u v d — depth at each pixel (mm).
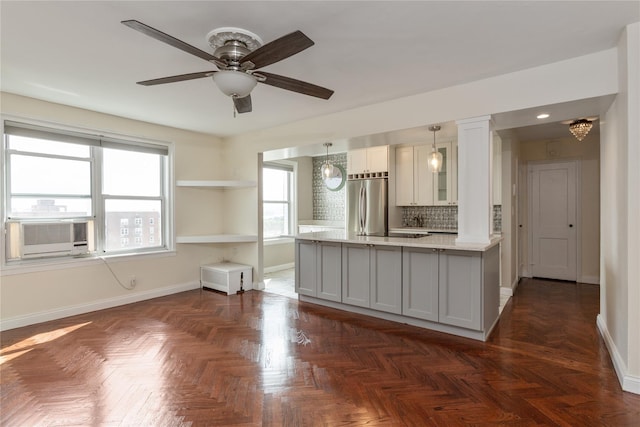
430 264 3375
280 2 1897
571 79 2680
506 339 3170
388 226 5793
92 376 2479
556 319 3711
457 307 3232
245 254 5277
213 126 4781
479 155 3182
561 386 2330
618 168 2498
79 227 3926
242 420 1972
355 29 2205
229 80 2141
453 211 5656
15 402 2150
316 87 2377
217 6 1932
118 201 4379
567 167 5520
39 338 3189
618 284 2510
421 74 2973
